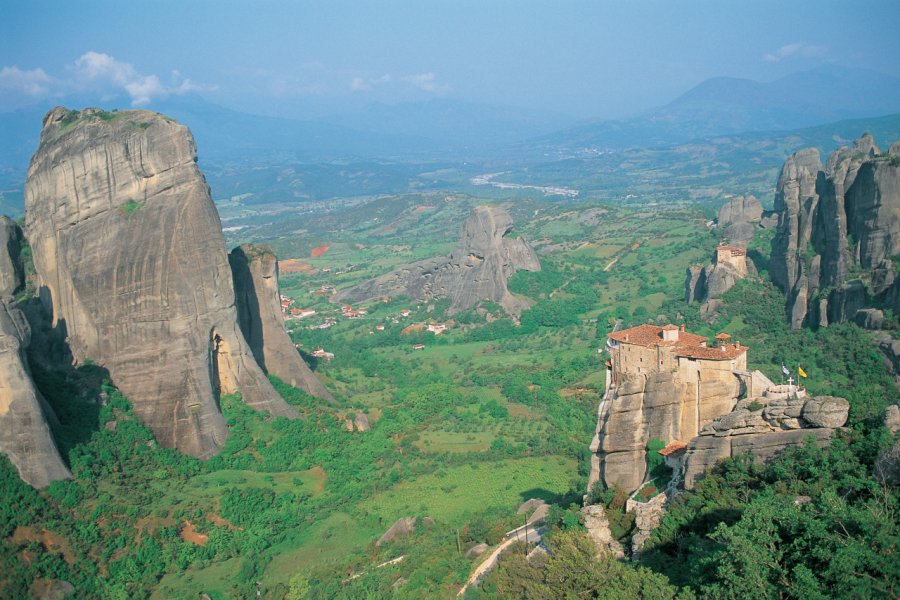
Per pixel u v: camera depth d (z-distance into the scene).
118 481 94.31
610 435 78.00
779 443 63.84
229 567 87.50
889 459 56.06
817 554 49.91
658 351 77.38
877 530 50.22
